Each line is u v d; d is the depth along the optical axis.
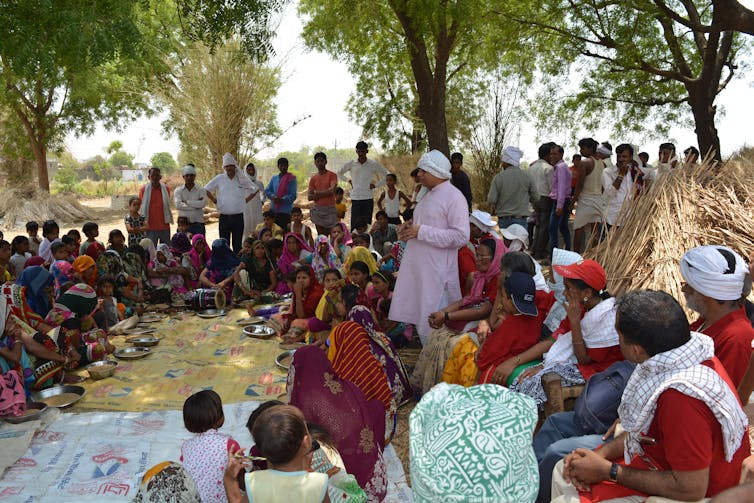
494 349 4.14
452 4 10.11
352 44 14.48
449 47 11.09
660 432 2.44
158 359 6.05
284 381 5.44
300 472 2.53
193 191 10.42
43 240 8.78
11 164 22.53
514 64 15.95
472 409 2.21
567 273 3.71
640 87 14.27
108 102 22.11
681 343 2.40
